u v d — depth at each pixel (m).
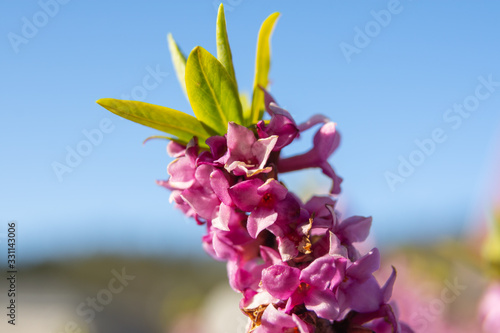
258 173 0.20
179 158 0.21
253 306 0.20
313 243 0.20
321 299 0.20
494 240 0.30
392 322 0.20
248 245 0.21
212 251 0.22
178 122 0.22
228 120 0.22
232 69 0.22
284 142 0.20
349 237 0.20
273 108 0.20
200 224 0.21
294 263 0.20
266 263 0.20
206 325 0.82
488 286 0.31
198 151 0.21
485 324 0.31
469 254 0.31
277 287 0.20
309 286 0.20
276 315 0.20
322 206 0.20
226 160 0.20
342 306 0.20
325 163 0.21
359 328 0.20
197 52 0.21
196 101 0.21
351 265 0.20
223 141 0.20
